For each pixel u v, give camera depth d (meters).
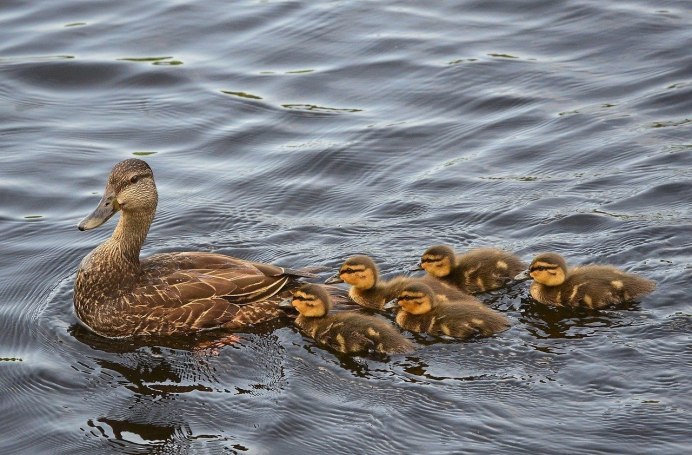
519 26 21.34
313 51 20.80
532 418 10.90
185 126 18.67
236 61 20.58
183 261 13.57
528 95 19.03
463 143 17.83
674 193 15.66
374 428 10.97
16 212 16.25
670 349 11.88
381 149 17.77
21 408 11.79
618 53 20.17
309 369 12.09
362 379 11.80
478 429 10.80
